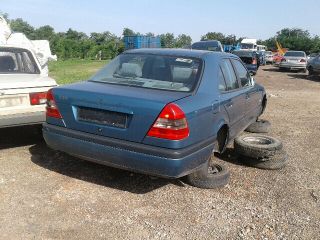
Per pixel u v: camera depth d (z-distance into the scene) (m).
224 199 4.48
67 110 4.43
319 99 13.62
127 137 4.04
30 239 3.46
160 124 3.89
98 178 4.83
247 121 6.43
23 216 3.83
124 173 5.02
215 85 4.82
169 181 4.86
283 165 5.61
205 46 20.81
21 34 8.39
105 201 4.24
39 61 6.52
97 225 3.75
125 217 3.93
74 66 25.50
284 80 20.81
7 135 6.52
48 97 4.62
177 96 4.20
